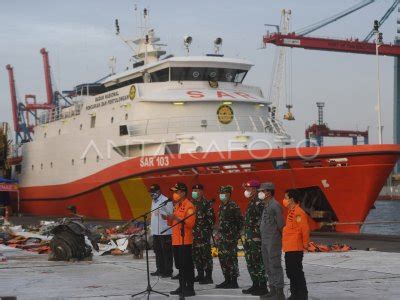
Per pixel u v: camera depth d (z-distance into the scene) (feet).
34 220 120.47
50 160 130.93
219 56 106.42
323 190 78.28
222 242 36.60
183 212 35.68
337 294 33.71
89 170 111.55
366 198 76.69
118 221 101.65
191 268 34.88
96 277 42.32
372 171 74.90
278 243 31.83
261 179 81.82
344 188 77.10
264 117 101.71
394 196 467.52
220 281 40.29
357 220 78.07
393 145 74.64
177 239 35.42
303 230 31.09
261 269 34.01
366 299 32.12
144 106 97.86
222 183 85.40
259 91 105.91
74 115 121.39
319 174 77.71
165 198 43.19
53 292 35.81
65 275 43.37
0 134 171.22
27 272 45.09
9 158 163.02
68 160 120.98
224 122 96.84
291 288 31.73
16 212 153.99
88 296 34.35
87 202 113.19
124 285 38.63
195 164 87.56
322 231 81.30
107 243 64.95
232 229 36.55
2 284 39.06
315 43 442.09
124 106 101.65
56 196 126.82
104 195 107.04
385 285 36.65
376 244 63.05
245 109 99.35
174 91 97.96
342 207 78.23
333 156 76.23
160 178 92.89
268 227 31.86
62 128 126.82
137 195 98.53
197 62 99.45
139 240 53.78
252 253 34.04
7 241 68.69
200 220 38.73
